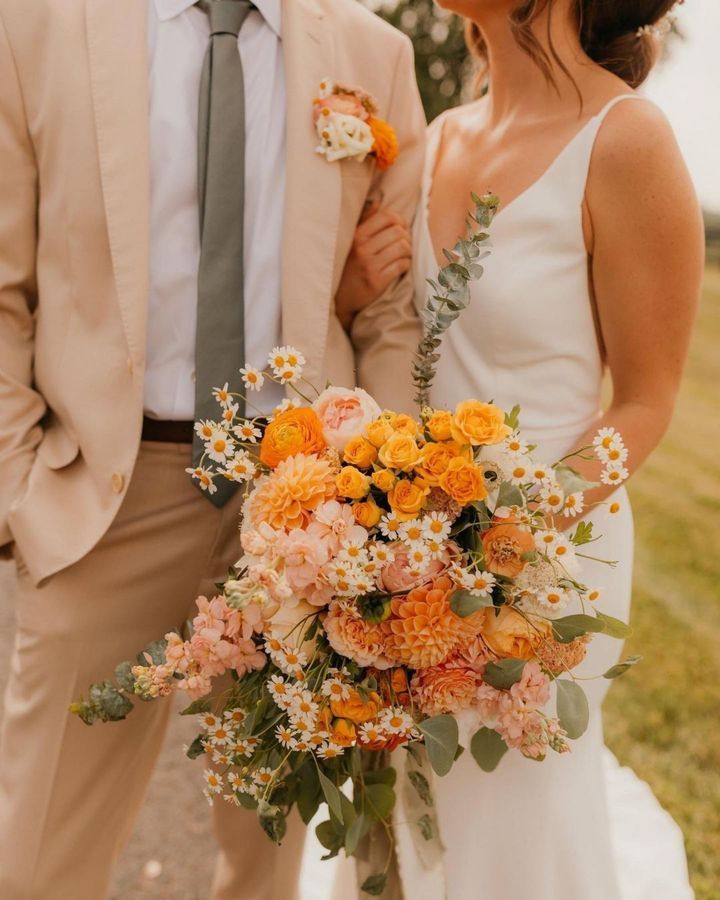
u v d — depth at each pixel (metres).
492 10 1.89
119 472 1.84
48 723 1.93
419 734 1.45
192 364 1.89
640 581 5.05
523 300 1.81
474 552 1.38
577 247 1.79
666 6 1.92
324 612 1.43
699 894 2.66
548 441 1.85
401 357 2.02
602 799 2.03
